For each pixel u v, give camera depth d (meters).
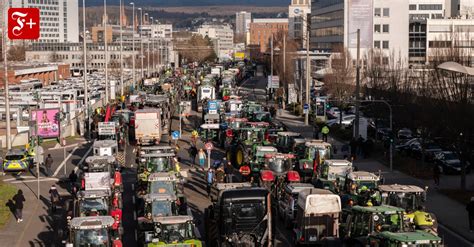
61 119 104.56
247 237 40.38
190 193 64.25
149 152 63.75
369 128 106.19
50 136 101.25
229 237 40.34
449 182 69.06
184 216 39.84
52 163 83.88
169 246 37.88
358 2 179.75
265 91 197.88
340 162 57.47
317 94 160.38
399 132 100.44
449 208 57.28
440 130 68.81
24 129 102.00
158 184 50.66
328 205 43.12
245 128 80.00
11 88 149.00
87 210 45.66
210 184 62.22
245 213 40.59
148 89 179.88
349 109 137.38
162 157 61.62
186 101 143.38
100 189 49.41
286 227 49.56
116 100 160.25
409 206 45.31
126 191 65.00
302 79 161.12
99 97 157.62
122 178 72.25
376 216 38.00
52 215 56.47
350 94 138.38
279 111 142.62
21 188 68.38
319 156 62.38
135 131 95.50
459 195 61.22
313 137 103.38
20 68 196.75
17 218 53.94
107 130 91.12
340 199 44.91
